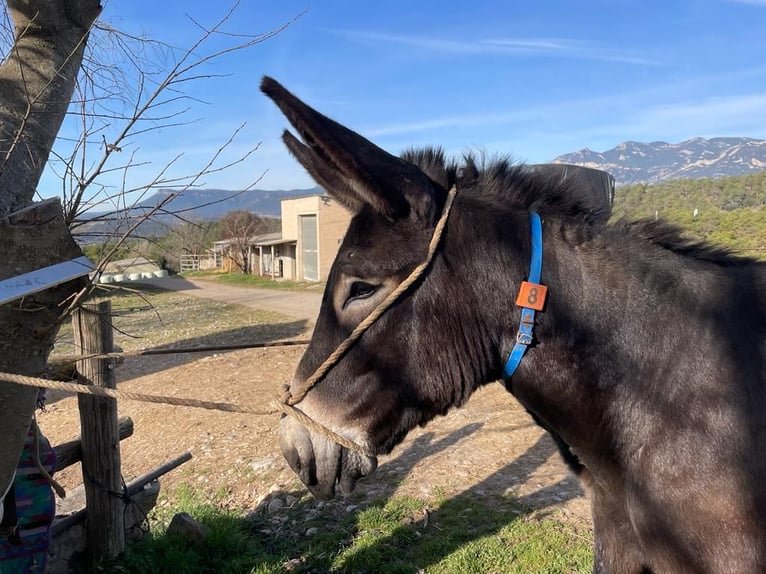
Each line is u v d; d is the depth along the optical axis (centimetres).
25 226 186
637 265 181
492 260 180
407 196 176
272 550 396
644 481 167
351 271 181
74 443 345
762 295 174
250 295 2552
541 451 529
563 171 202
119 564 349
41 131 204
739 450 155
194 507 457
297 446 195
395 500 446
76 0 210
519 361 181
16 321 195
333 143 162
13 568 294
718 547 153
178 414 750
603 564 204
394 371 181
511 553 364
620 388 175
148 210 213
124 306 2247
